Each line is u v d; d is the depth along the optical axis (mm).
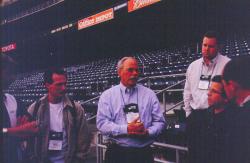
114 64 17266
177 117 5234
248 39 11750
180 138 4219
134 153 2680
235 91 1644
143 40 19328
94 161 5504
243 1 13406
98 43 21906
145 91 2777
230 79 1635
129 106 2707
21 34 26328
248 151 1694
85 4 21625
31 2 25734
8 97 2648
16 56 26281
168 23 17453
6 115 2586
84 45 22688
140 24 18953
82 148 2717
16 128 2555
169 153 4336
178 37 16938
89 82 13102
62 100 2727
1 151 1562
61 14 23391
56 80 2637
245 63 1604
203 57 3045
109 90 2791
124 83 2734
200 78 3049
